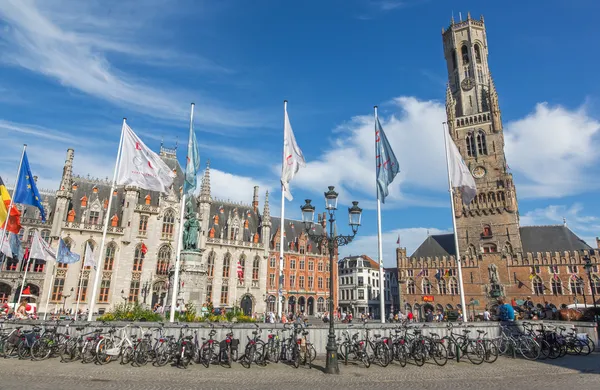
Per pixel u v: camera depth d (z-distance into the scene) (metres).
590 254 65.44
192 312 27.95
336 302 87.44
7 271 54.28
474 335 22.39
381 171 28.62
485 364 18.36
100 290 58.72
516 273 70.50
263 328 19.19
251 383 14.26
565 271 66.75
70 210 60.78
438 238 82.88
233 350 18.22
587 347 22.91
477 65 87.06
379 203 28.16
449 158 30.98
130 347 17.39
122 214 64.19
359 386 14.01
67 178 59.59
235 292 71.50
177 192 69.25
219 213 78.31
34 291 56.72
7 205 28.88
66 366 16.55
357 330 20.42
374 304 113.75
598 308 34.97
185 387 13.38
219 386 13.66
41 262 57.91
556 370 17.03
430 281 77.88
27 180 27.22
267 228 78.25
